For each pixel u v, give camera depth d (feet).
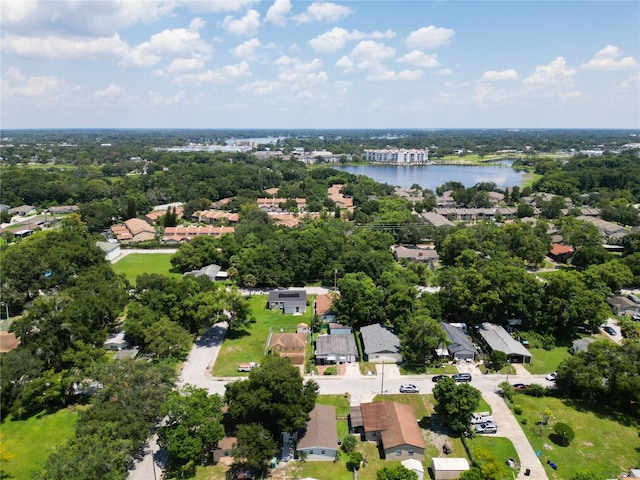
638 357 248.73
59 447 188.65
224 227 618.85
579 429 233.96
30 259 387.14
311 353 311.06
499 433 229.66
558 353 314.35
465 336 322.55
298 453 210.38
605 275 397.39
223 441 210.38
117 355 287.28
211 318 318.65
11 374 235.20
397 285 343.87
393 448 209.97
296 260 433.07
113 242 574.15
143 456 210.38
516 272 349.20
